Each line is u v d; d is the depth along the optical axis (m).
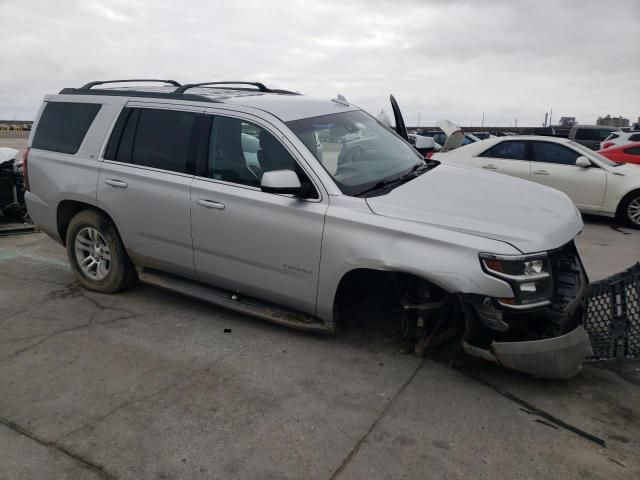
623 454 2.80
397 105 6.10
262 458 2.76
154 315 4.55
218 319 4.46
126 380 3.52
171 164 4.30
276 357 3.81
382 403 3.25
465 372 3.61
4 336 4.15
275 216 3.78
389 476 2.63
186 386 3.44
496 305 3.16
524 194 3.89
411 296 3.69
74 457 2.77
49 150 5.04
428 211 3.46
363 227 3.47
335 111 4.54
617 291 3.91
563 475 2.64
